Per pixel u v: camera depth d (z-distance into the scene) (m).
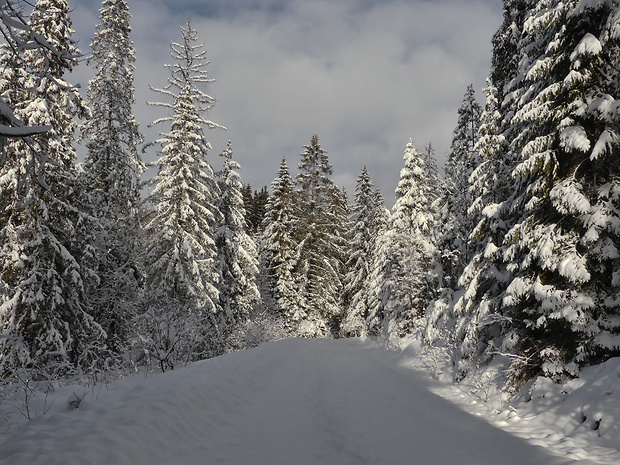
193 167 20.02
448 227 19.89
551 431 6.43
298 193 40.62
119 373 10.25
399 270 23.97
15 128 3.80
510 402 8.31
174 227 19.23
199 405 7.11
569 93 8.09
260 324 26.89
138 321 13.66
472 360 11.29
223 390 8.48
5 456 4.46
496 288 11.53
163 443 5.37
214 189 22.70
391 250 24.81
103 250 17.45
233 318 24.58
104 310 17.48
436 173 28.80
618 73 7.87
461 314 12.84
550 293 7.89
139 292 18.61
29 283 12.48
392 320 23.80
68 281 14.09
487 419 7.42
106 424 5.33
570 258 7.57
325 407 8.01
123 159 18.69
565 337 8.09
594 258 7.73
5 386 7.14
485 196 13.12
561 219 8.24
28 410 6.19
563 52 8.34
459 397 9.61
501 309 10.60
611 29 7.29
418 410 7.88
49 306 12.93
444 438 6.04
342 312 44.91
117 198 18.53
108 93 18.30
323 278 38.59
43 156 5.41
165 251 19.73
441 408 8.10
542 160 8.40
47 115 12.54
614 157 7.99
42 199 12.98
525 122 10.00
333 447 5.71
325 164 42.22
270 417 7.35
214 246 22.69
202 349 19.00
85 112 15.19
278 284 35.88
